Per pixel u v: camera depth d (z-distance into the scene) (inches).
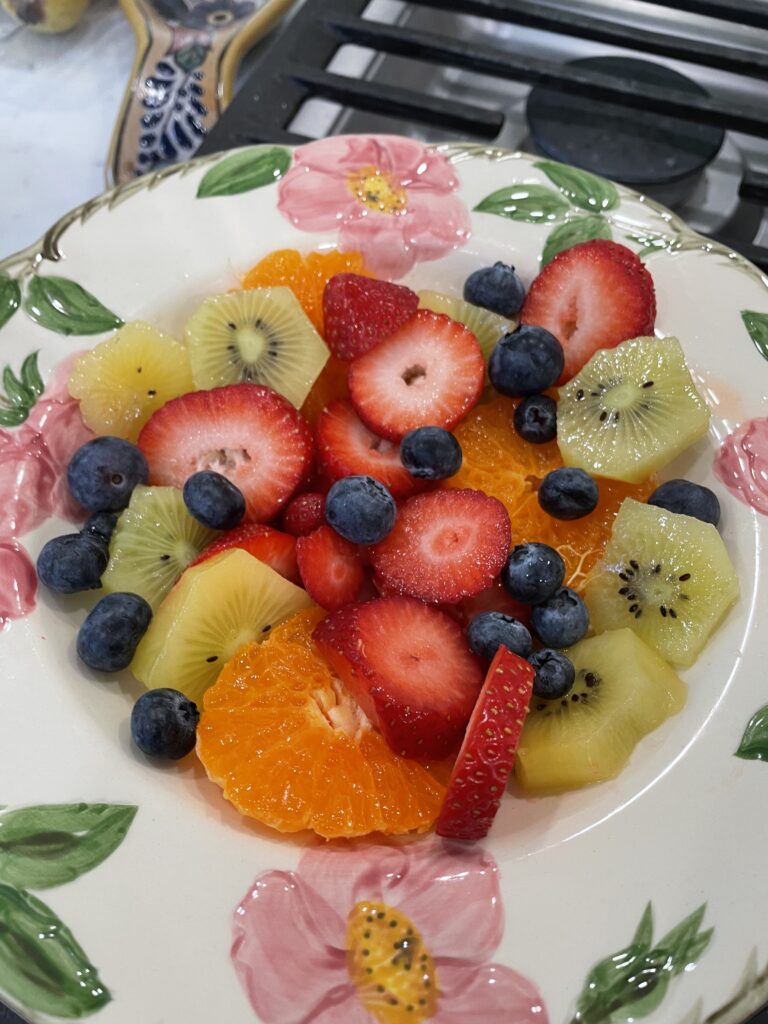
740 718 7.8
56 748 7.5
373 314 9.7
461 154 10.9
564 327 10.1
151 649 8.3
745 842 7.1
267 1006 6.4
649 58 13.1
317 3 12.6
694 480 9.3
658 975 6.6
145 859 7.1
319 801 7.5
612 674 8.1
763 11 12.3
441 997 6.5
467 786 7.3
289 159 10.8
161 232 10.3
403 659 8.2
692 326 9.9
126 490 9.1
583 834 7.3
